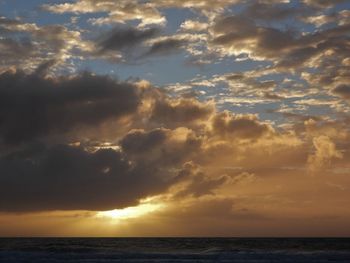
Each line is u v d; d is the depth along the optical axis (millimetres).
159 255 46469
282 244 76312
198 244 78875
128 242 89562
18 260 40281
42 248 64562
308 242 82562
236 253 49094
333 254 47469
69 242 88250
